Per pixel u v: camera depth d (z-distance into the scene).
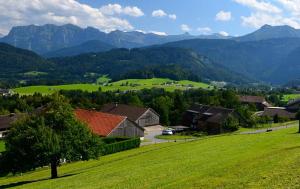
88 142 62.81
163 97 180.62
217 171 37.28
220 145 63.34
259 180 31.19
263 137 68.94
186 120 168.25
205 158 49.84
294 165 34.84
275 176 31.72
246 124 134.75
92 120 105.56
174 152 62.31
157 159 56.62
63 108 62.88
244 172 34.72
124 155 75.12
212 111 149.62
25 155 58.59
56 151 57.88
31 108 182.25
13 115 152.50
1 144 114.38
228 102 183.38
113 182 41.31
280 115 162.62
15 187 52.12
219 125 129.50
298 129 80.00
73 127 61.31
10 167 60.09
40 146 56.97
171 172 42.03
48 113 61.25
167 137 122.25
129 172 47.19
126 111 150.88
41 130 58.44
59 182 49.28
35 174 68.69
